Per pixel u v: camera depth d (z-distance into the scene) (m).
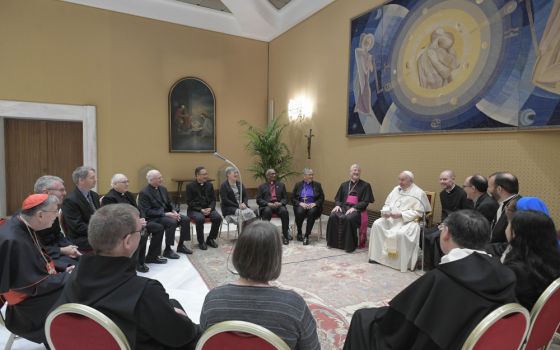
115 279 1.22
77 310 1.13
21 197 6.67
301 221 5.08
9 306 1.92
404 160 4.94
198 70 7.64
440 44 4.32
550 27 3.29
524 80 3.51
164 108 7.34
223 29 7.83
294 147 7.48
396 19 4.92
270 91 8.34
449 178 3.94
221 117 7.95
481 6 3.86
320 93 6.63
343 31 5.98
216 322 1.18
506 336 1.24
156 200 4.25
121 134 6.97
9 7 6.02
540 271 1.58
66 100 6.50
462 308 1.20
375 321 1.46
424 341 1.23
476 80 3.95
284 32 7.71
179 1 7.27
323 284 3.38
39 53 6.26
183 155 7.61
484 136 3.94
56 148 6.89
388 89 5.09
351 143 5.90
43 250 2.24
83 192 3.26
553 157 3.38
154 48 7.18
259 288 1.20
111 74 6.82
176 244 4.83
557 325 1.62
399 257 3.80
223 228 5.80
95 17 6.63
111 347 1.16
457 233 1.42
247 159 8.29
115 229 1.25
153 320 1.22
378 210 5.41
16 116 6.16
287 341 1.15
